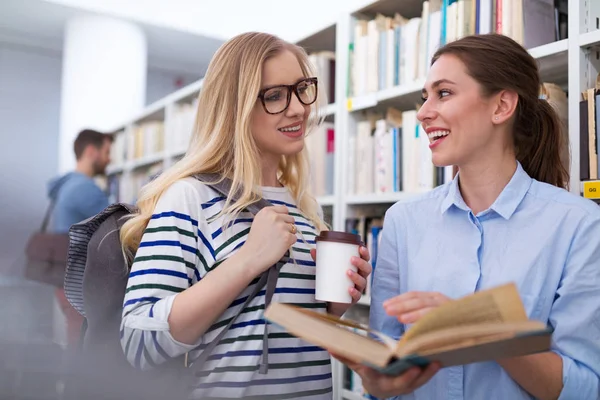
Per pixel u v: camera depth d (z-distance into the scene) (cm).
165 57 584
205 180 107
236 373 99
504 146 107
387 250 118
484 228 104
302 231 117
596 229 95
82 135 362
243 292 103
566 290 93
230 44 115
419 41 185
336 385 202
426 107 105
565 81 170
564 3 170
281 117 111
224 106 111
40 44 554
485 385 98
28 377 77
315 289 107
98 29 485
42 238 316
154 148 426
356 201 208
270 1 468
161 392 91
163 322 92
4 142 551
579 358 91
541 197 103
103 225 112
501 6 158
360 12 215
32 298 154
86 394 80
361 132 210
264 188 116
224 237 103
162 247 98
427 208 114
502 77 101
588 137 131
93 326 105
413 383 77
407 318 77
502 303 67
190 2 489
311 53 257
